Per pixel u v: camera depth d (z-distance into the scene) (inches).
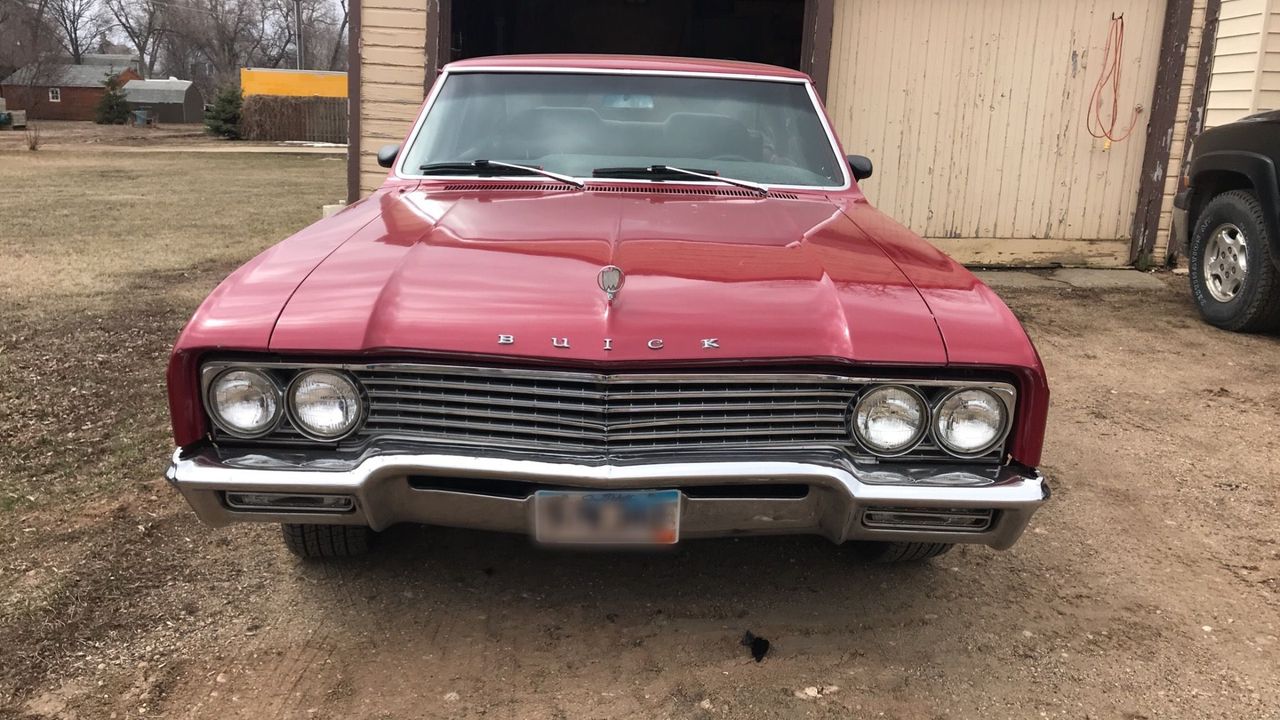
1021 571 123.3
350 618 108.8
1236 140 239.0
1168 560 127.0
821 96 302.0
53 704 92.3
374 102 307.0
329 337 89.6
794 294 96.2
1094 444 168.7
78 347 215.6
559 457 89.7
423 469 89.7
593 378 89.0
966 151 317.4
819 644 105.6
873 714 93.7
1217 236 249.9
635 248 105.2
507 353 88.8
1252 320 238.8
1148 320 259.8
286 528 111.3
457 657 101.9
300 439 92.6
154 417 171.9
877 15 306.7
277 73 1761.8
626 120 147.6
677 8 514.6
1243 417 183.2
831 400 92.6
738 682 98.3
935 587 118.8
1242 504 144.7
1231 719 94.1
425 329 90.6
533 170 136.8
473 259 101.4
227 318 92.0
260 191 605.9
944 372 91.8
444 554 123.7
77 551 121.9
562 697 95.5
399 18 301.6
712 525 94.0
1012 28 308.3
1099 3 306.5
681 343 89.5
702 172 139.7
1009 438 94.3
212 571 118.2
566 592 115.4
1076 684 99.4
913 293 98.3
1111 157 319.3
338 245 107.4
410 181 138.7
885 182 319.0
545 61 155.6
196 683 96.3
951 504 90.6
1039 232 324.2
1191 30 307.0
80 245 358.9
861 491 90.2
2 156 937.5
